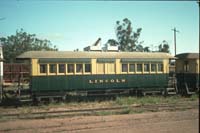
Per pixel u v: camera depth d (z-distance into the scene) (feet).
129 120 51.13
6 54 182.91
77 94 77.56
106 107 66.95
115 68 79.51
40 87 71.72
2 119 52.13
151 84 84.17
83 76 76.02
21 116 54.75
